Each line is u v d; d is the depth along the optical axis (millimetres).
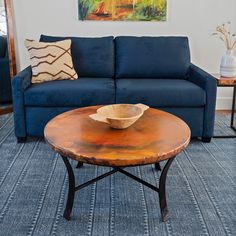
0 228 1705
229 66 2896
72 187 1771
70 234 1665
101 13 3578
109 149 1556
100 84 2857
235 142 2891
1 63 3633
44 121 2779
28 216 1810
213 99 2744
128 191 2072
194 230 1698
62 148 1569
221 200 1973
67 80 3016
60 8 3551
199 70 2992
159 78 3238
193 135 2838
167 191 2068
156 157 1499
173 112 2783
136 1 3553
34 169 2363
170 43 3268
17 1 3504
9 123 3363
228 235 1662
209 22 3662
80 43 3242
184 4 3588
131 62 3207
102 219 1786
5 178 2229
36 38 3631
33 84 2893
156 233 1673
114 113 1952
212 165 2434
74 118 1994
